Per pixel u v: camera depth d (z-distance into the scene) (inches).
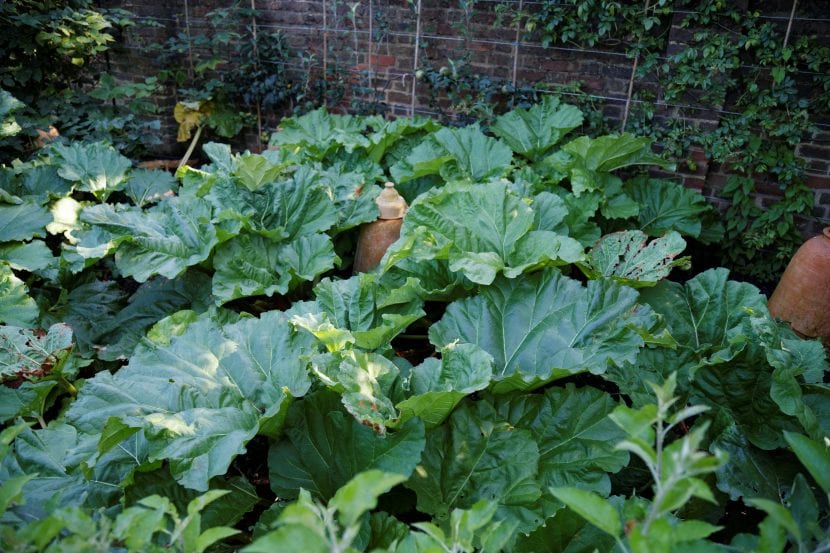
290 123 177.9
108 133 173.6
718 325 94.7
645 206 151.6
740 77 147.9
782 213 148.4
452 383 75.3
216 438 66.6
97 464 68.9
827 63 138.3
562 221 127.3
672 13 148.0
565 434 75.4
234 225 112.8
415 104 189.0
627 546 52.1
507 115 163.6
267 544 29.0
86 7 186.1
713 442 67.2
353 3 187.2
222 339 79.5
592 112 162.4
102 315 115.0
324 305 94.5
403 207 127.1
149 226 113.6
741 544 43.1
